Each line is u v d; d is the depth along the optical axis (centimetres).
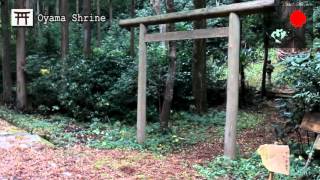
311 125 574
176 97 1296
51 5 2773
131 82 1141
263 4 579
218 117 1157
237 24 619
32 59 1392
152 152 736
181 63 1347
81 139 862
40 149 633
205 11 660
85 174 508
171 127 1025
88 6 1486
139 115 824
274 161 405
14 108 1323
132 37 1565
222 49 1465
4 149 611
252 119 1127
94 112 1145
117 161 595
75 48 2106
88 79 1173
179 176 532
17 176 481
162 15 749
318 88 571
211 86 1417
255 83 1587
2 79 1573
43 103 1289
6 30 1448
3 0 1450
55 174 498
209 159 692
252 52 1455
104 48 1981
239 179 538
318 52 585
